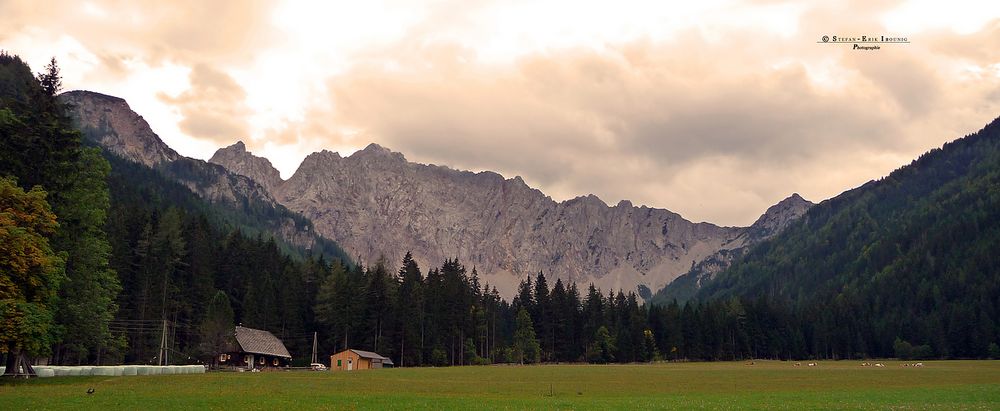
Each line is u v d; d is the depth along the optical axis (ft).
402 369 437.17
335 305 529.45
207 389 202.28
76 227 226.38
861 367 502.79
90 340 260.01
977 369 445.78
